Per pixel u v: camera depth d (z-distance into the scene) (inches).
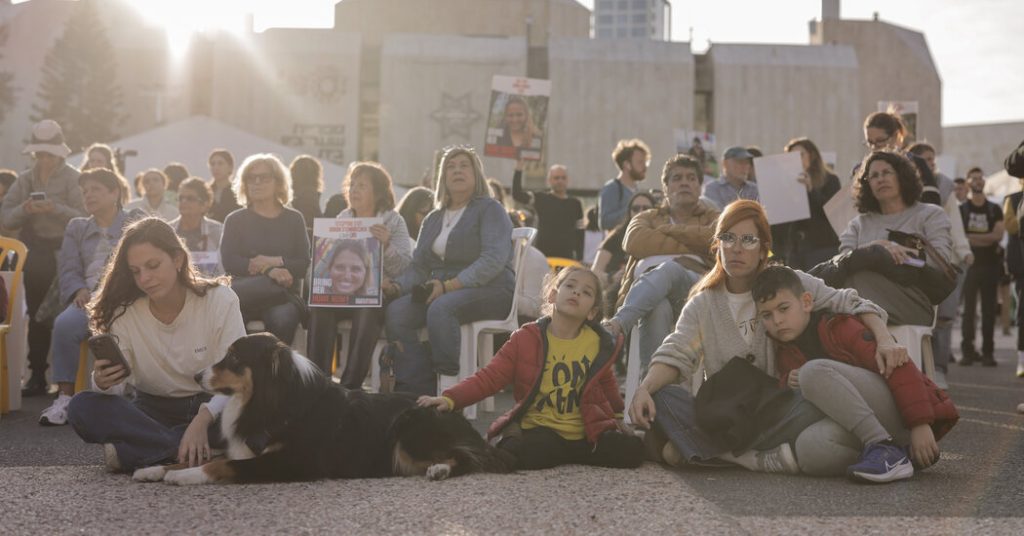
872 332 164.7
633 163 373.4
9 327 263.0
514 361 179.8
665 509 134.8
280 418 153.1
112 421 163.8
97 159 376.5
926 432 159.6
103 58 2174.0
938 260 233.6
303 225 278.5
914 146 336.8
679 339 176.9
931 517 129.7
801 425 163.3
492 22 2362.2
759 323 175.2
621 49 1647.4
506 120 400.8
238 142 633.6
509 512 132.2
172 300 170.4
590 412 175.5
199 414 162.2
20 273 269.7
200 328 172.7
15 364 267.9
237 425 154.3
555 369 177.9
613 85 1624.0
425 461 162.2
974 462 177.5
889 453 156.7
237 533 120.4
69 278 274.8
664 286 212.2
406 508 134.4
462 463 161.9
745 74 1668.3
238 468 152.7
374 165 276.5
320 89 1552.7
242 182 274.8
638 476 163.3
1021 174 268.7
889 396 161.0
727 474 165.5
